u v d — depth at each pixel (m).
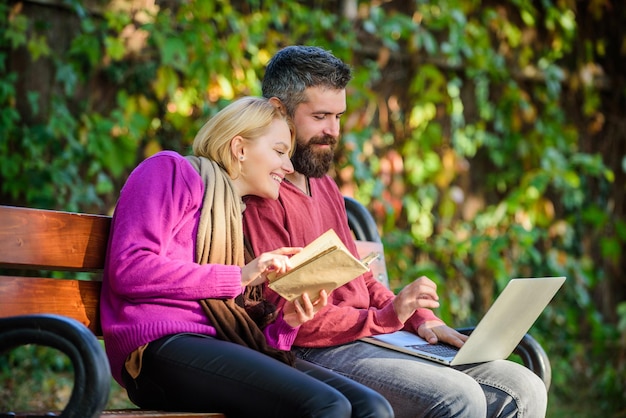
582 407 8.60
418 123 9.04
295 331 3.99
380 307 4.74
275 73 4.60
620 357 9.13
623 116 10.33
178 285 3.65
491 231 9.41
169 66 7.69
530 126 9.76
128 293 3.65
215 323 3.74
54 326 3.02
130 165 7.73
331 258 3.63
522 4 9.50
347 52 8.41
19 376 7.23
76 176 7.56
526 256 9.45
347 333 4.26
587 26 10.13
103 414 3.30
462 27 8.91
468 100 9.43
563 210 10.03
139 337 3.63
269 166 4.15
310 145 4.52
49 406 6.82
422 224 9.10
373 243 5.19
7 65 7.42
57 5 7.48
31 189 7.36
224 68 7.84
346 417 3.38
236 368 3.50
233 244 3.97
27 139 7.31
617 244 9.87
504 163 9.64
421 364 4.11
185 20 7.71
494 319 4.09
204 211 3.90
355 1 8.66
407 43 9.02
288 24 8.43
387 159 8.80
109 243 3.86
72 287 3.85
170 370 3.59
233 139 4.13
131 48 7.75
